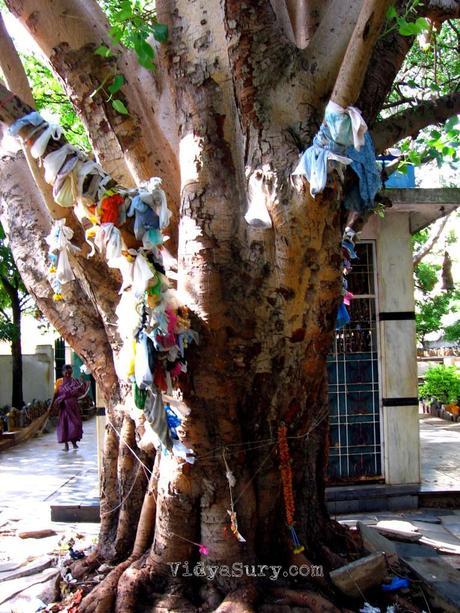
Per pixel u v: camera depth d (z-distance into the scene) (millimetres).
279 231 3039
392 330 6688
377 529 5027
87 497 6719
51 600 3791
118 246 2822
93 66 3551
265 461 3557
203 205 3256
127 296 3029
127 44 3633
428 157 5238
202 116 3303
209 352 3225
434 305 18609
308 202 2926
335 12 3191
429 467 7750
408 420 6676
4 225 4312
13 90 3518
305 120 3088
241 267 3230
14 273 12875
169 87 3502
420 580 3949
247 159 3141
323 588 3627
